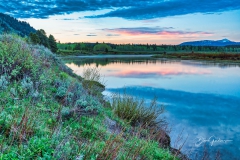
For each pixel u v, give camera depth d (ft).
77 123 14.99
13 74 18.20
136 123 23.94
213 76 81.92
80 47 420.77
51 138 10.93
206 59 207.00
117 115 24.34
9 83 17.46
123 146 14.15
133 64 147.95
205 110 38.47
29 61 21.02
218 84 64.80
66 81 24.36
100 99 28.78
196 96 49.26
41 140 10.25
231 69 108.06
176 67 122.11
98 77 38.24
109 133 16.16
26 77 18.54
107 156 11.33
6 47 21.71
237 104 42.80
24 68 20.12
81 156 9.80
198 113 36.37
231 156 21.42
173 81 69.67
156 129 24.02
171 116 34.14
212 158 20.94
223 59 198.18
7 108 13.05
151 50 536.83
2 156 8.40
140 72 95.35
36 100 16.12
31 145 9.66
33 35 60.39
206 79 74.54
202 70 104.12
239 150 23.04
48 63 28.91
